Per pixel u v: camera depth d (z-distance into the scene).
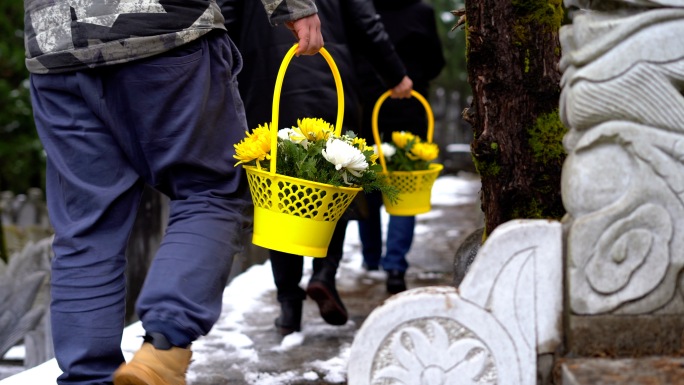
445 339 3.38
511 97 4.75
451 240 11.80
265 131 4.30
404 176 7.24
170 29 4.09
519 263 3.36
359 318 7.13
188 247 4.03
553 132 4.74
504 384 3.39
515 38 4.71
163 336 3.84
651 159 3.26
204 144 4.21
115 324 4.10
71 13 4.07
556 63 4.73
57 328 4.07
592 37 3.25
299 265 6.46
